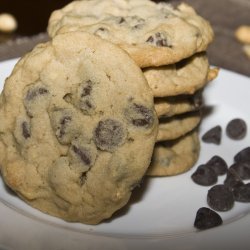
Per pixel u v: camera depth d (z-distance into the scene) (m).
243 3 0.58
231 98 0.44
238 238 0.35
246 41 0.53
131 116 0.35
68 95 0.36
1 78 0.43
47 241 0.34
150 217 0.37
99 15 0.39
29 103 0.36
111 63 0.35
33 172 0.36
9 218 0.35
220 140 0.42
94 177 0.35
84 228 0.36
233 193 0.38
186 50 0.37
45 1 0.59
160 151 0.39
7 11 0.57
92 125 0.35
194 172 0.40
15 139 0.36
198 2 0.58
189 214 0.37
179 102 0.38
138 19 0.38
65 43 0.36
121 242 0.34
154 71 0.37
